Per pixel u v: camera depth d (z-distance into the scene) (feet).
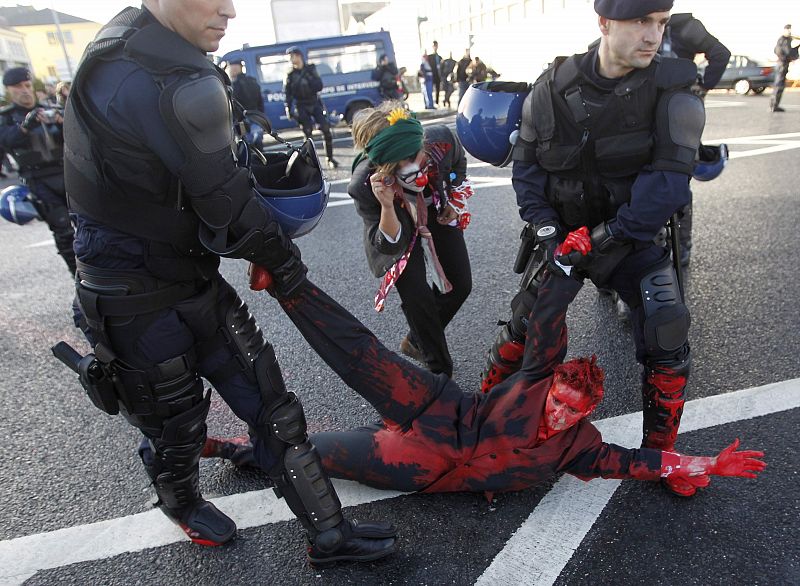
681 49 10.92
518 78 77.15
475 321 11.14
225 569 6.09
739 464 5.74
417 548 6.13
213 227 4.37
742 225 14.94
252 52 43.04
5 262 17.71
